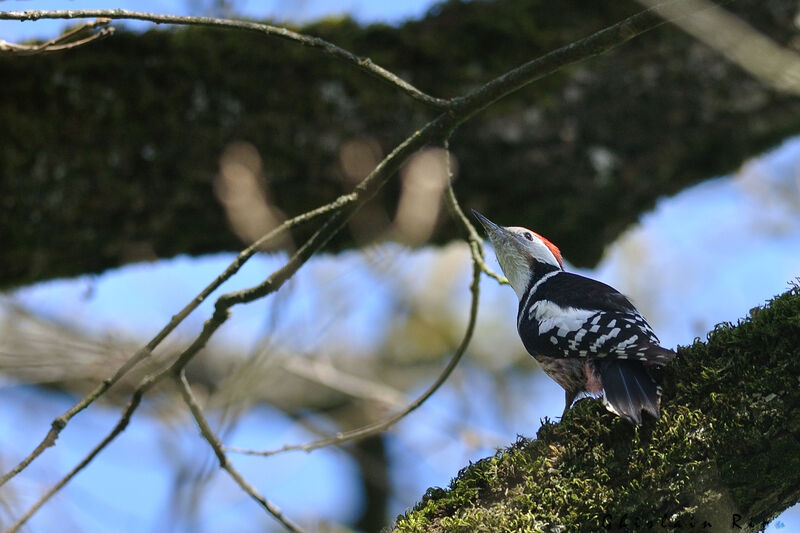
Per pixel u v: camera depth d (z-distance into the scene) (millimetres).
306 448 8391
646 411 6617
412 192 11125
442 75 11711
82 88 11172
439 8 12008
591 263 12875
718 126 11828
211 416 12617
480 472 6844
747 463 6375
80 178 11203
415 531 6668
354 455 16109
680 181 12305
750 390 6516
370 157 11547
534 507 6531
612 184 12023
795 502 6523
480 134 11703
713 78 11586
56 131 11141
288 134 11453
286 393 16016
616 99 11750
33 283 11828
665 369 6914
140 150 11281
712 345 6809
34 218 11234
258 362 8867
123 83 11258
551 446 6777
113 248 11672
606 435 6695
